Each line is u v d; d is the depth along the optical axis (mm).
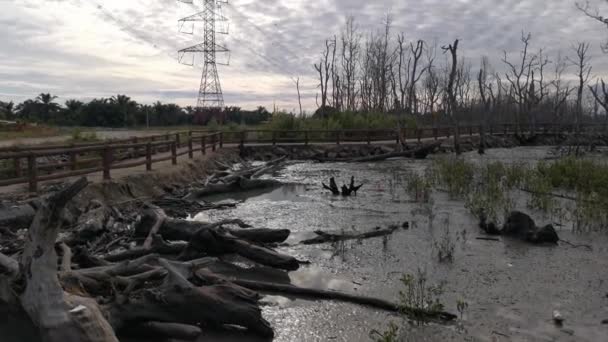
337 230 9828
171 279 5039
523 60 48406
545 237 8812
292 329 5270
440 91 56625
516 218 9320
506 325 5289
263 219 11125
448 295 6195
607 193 12281
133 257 7387
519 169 16844
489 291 6340
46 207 4203
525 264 7520
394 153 25875
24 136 31641
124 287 5336
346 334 5137
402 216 11383
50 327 4016
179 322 5012
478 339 4961
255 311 5051
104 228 8586
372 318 5543
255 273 7270
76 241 7566
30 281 4211
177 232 8289
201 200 13797
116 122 57031
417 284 6633
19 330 4762
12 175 11805
